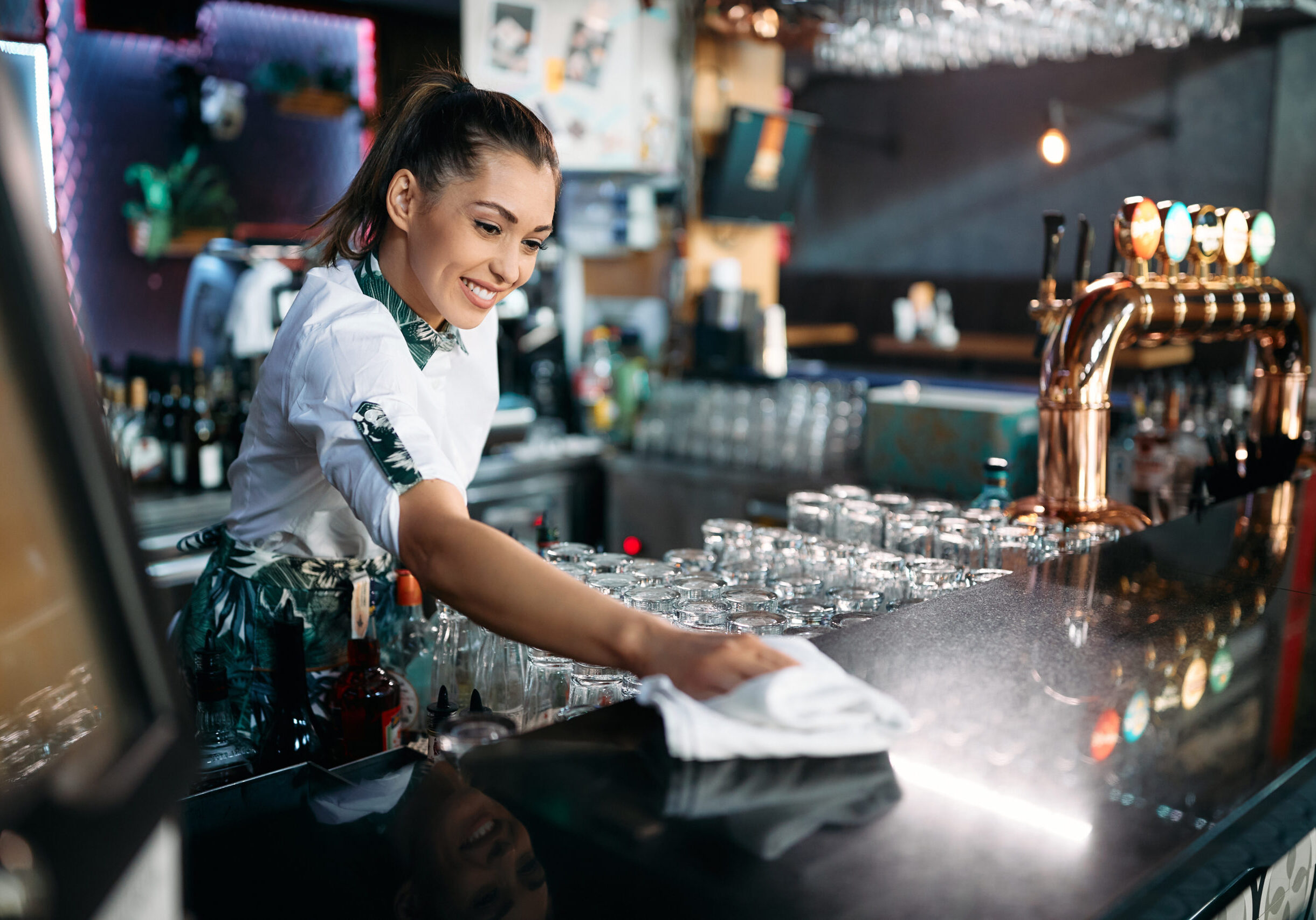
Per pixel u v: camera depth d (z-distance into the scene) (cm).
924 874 67
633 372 412
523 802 77
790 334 738
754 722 83
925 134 759
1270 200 604
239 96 417
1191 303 194
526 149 121
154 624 54
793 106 822
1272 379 225
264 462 138
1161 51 645
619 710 93
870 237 799
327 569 147
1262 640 112
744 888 66
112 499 53
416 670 158
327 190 457
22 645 51
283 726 126
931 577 149
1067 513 186
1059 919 62
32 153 51
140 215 398
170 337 416
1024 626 114
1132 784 79
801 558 162
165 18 365
